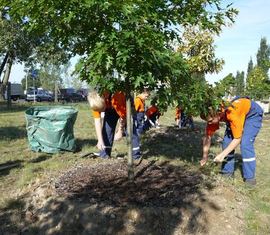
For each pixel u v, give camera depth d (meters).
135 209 2.32
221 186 2.68
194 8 2.46
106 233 2.25
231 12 2.52
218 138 5.06
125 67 2.25
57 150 4.07
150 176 2.79
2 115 8.95
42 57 12.65
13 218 2.53
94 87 2.45
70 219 2.37
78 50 2.52
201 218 2.32
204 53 4.30
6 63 15.23
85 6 2.05
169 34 2.50
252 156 2.94
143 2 2.12
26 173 3.23
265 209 2.51
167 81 2.43
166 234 2.23
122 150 4.04
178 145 4.41
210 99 2.67
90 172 2.90
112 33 2.09
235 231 2.28
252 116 2.94
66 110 4.11
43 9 2.20
